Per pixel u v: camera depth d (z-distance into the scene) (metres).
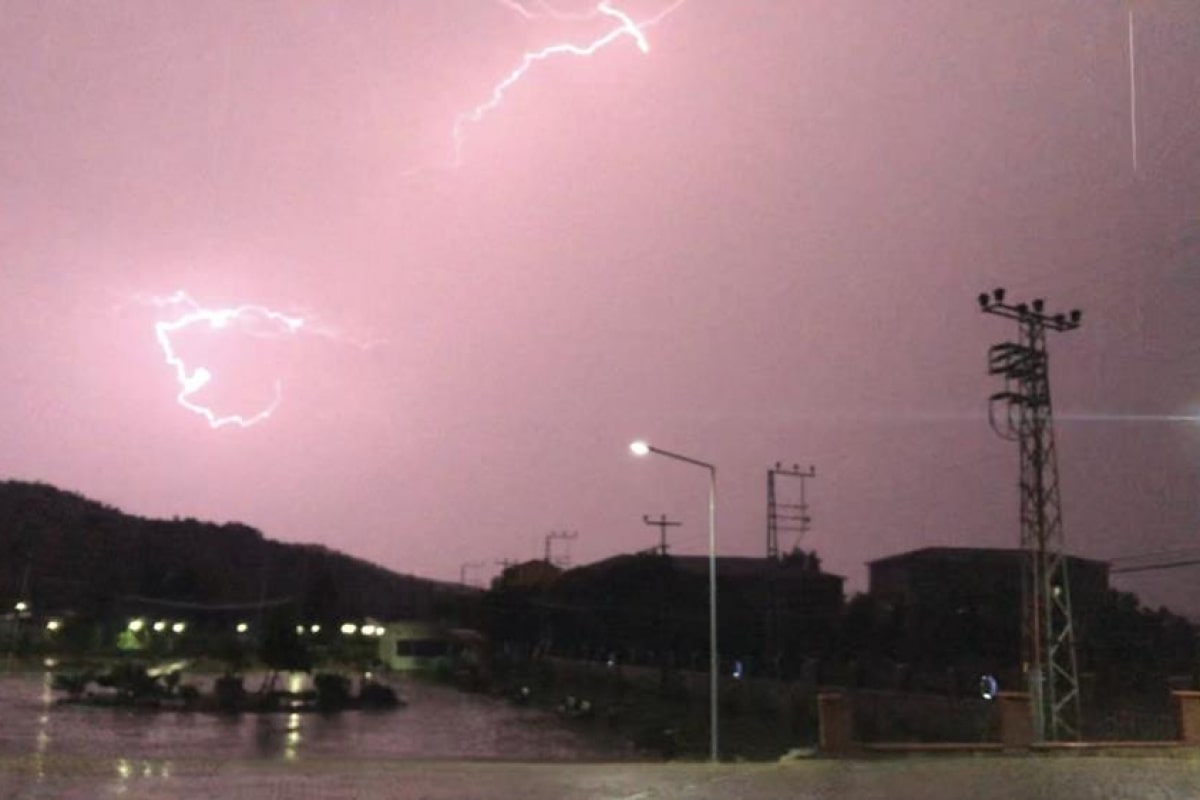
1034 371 32.09
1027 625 32.91
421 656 88.88
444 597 126.88
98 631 91.38
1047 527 31.38
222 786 16.23
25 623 90.50
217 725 45.53
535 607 96.38
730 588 67.50
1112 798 15.48
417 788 16.33
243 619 112.62
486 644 91.75
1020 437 32.03
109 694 55.53
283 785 16.45
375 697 58.28
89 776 17.20
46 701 51.69
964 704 34.81
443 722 50.59
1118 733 31.33
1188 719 24.19
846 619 58.34
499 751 39.16
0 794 14.97
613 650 75.94
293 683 67.19
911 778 17.88
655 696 58.53
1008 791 16.20
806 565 67.75
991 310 32.12
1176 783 17.16
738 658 63.75
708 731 43.28
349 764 19.80
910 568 61.72
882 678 47.88
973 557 61.75
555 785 16.81
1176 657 44.97
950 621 54.25
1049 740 29.22
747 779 17.73
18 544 112.81
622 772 18.88
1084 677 37.16
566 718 52.56
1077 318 32.41
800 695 44.56
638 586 72.56
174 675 58.69
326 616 89.12
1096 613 47.16
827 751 22.39
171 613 111.88
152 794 15.24
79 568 115.62
